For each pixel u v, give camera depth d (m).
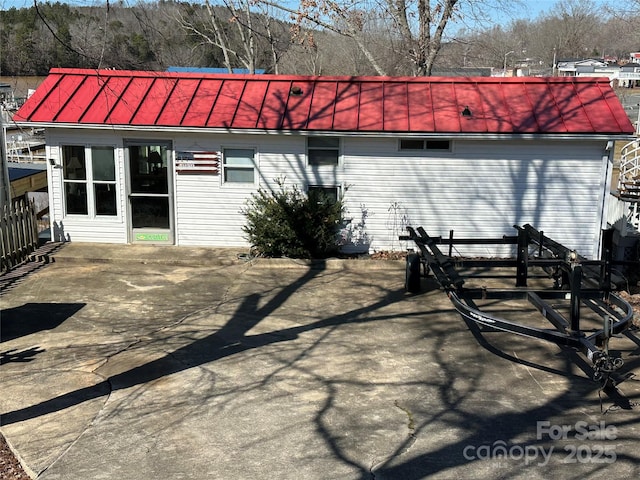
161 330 8.70
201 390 6.84
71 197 13.10
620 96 49.09
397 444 5.73
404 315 9.30
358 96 12.95
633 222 13.25
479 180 12.45
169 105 12.72
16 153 23.69
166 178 12.87
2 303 9.83
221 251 12.70
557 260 8.77
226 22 28.36
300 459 5.49
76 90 13.02
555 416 6.25
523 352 7.90
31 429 6.06
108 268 11.76
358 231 12.77
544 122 12.06
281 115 12.47
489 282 10.95
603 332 6.45
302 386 6.93
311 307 9.68
